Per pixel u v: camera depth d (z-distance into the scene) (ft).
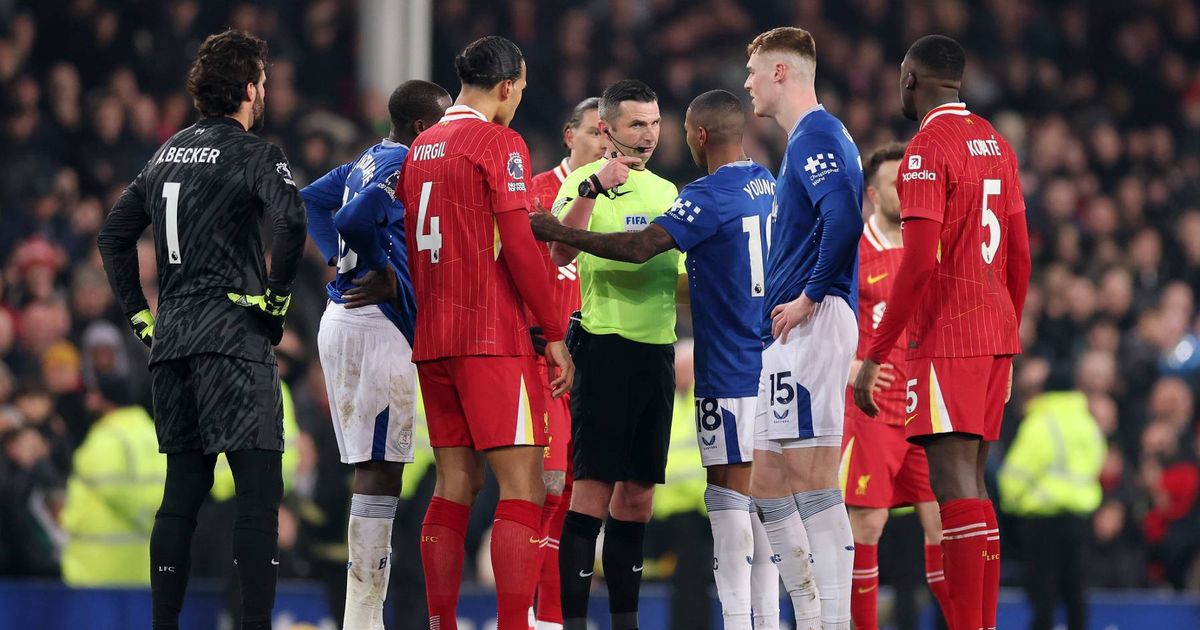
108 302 132.36
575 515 75.15
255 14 177.06
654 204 77.15
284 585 112.78
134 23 171.53
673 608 114.32
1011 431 130.72
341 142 152.35
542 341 77.61
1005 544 130.72
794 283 71.67
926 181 68.33
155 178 68.08
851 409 87.45
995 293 70.23
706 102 74.95
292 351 119.55
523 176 67.00
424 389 70.03
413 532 105.40
